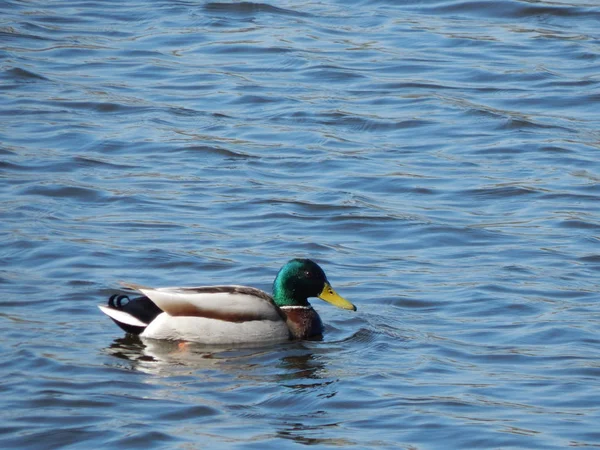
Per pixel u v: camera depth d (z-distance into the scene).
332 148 22.28
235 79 26.22
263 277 16.30
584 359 13.60
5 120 23.16
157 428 11.65
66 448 11.23
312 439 11.47
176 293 14.26
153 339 14.16
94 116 23.72
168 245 17.42
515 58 27.67
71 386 12.62
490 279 16.30
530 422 11.90
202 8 31.05
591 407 12.29
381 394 12.62
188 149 21.95
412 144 22.73
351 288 16.02
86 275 16.12
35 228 17.84
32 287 15.62
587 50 28.03
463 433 11.62
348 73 26.61
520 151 22.28
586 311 15.16
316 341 14.43
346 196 19.83
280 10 31.03
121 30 29.50
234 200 19.56
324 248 17.58
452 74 26.75
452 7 31.22
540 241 17.91
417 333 14.55
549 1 31.08
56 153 21.47
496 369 13.38
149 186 20.09
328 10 31.22
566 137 23.00
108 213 18.80
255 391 12.69
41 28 29.28
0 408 12.02
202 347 14.09
